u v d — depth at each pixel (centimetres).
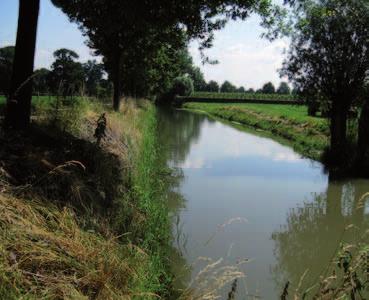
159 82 4744
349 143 1720
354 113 1841
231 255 817
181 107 7562
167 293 605
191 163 1756
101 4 1072
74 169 725
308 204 1205
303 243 911
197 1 1023
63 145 835
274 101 7044
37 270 423
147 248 680
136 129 1639
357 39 1588
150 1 976
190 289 567
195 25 1121
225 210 1109
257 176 1533
